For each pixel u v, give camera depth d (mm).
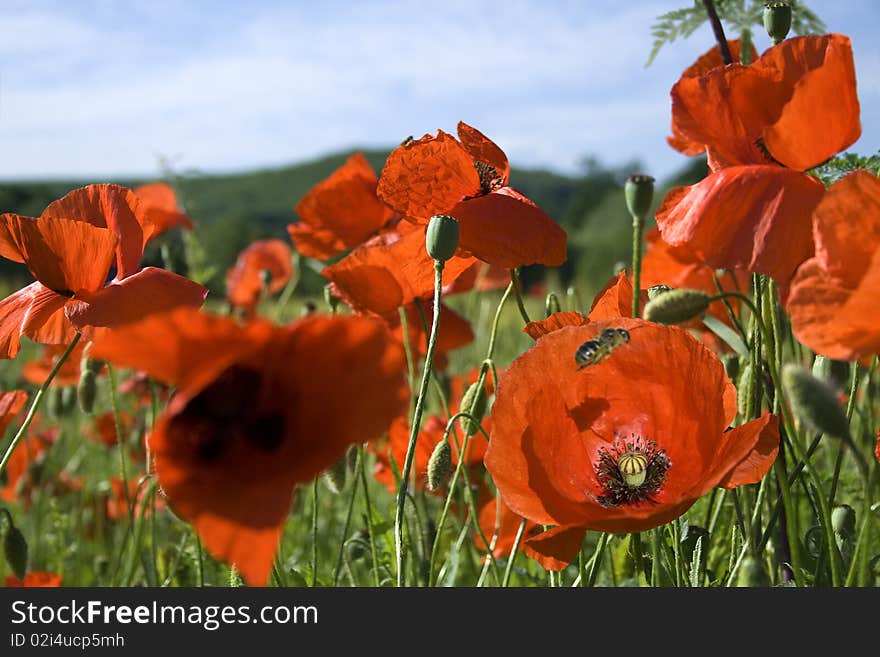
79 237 397
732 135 368
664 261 532
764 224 344
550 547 340
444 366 632
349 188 653
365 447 490
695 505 478
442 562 534
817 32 463
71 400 743
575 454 359
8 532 480
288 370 272
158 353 254
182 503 262
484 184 453
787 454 420
